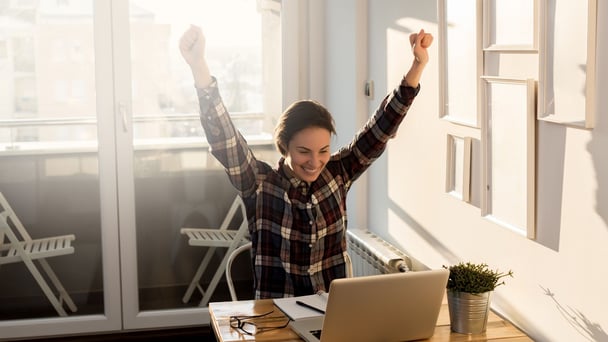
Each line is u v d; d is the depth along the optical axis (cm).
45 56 439
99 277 459
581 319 227
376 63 389
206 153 461
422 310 235
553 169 235
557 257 236
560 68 225
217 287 470
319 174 278
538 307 249
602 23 207
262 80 464
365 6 402
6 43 435
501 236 269
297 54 464
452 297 245
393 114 278
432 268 330
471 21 275
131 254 457
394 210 373
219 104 265
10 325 450
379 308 229
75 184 450
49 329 454
